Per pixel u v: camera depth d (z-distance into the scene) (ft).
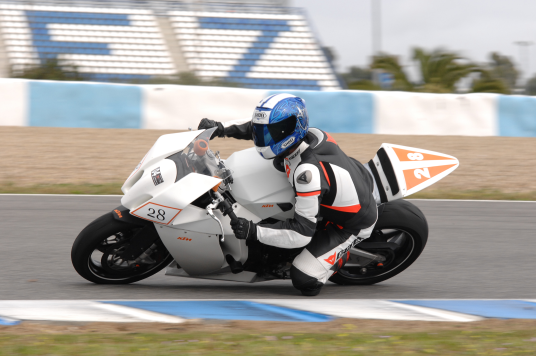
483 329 38.58
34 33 244.01
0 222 71.87
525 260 62.28
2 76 176.14
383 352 32.22
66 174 100.48
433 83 205.77
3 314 39.83
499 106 143.74
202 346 32.53
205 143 44.37
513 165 117.08
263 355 31.27
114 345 32.48
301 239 43.21
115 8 261.24
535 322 40.52
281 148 42.68
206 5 269.85
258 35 264.52
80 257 45.44
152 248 47.70
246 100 137.28
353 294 49.21
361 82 208.33
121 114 134.31
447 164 49.85
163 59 247.29
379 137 137.69
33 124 131.75
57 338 34.04
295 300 45.78
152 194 42.88
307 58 262.06
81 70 183.42
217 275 47.57
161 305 43.01
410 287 52.11
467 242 68.80
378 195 48.32
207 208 42.19
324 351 32.14
